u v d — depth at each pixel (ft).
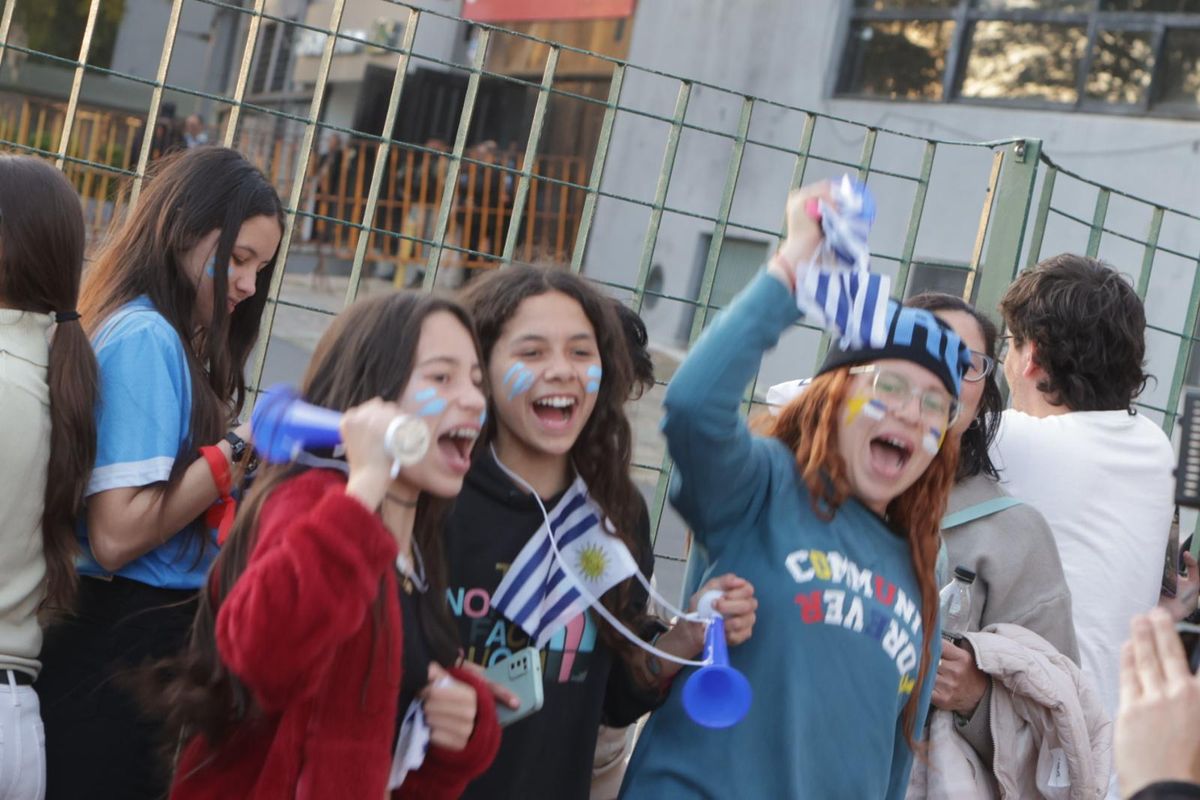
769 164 45.32
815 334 37.29
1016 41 41.11
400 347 7.46
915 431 8.91
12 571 8.93
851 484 9.03
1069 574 11.30
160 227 9.73
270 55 61.72
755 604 8.65
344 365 7.57
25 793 8.92
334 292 43.39
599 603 8.48
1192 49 38.24
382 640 7.16
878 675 8.83
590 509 8.66
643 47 49.52
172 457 9.35
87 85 59.62
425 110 56.90
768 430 9.63
